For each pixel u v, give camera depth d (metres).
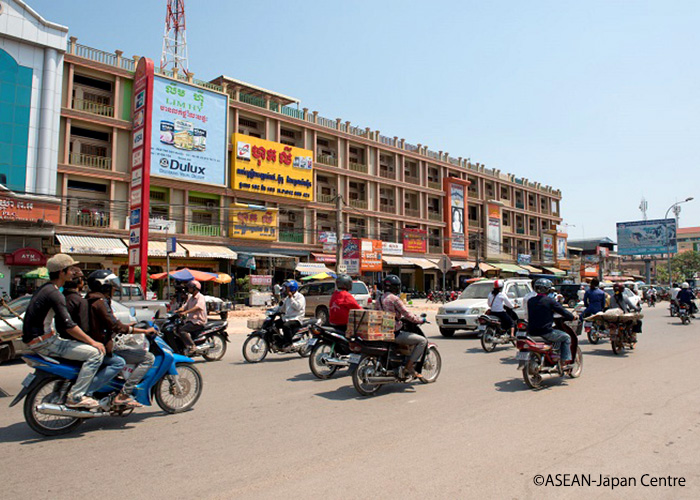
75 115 26.25
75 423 5.29
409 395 7.00
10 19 23.45
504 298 11.69
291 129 36.69
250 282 30.14
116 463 4.27
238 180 32.16
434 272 46.50
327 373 8.48
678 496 3.55
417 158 45.72
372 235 41.19
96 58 27.56
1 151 23.09
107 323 5.34
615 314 10.77
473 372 8.83
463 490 3.65
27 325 5.01
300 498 3.52
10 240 23.59
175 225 29.72
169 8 34.28
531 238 59.22
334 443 4.79
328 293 19.33
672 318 22.64
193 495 3.58
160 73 29.77
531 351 7.32
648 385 7.59
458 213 48.66
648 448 4.60
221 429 5.32
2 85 23.33
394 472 4.02
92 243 25.84
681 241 119.62
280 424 5.50
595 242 75.25
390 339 7.14
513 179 58.62
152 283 28.98
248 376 8.69
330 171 38.12
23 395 5.01
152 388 5.90
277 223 33.88
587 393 7.03
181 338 9.68
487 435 5.02
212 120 31.06
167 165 28.91
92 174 26.83
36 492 3.65
